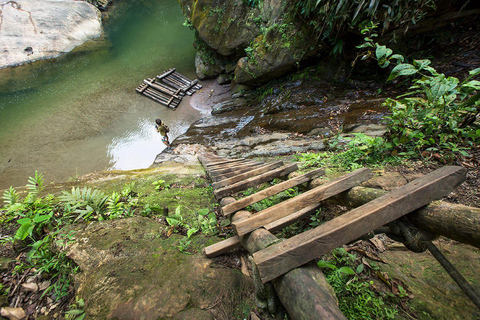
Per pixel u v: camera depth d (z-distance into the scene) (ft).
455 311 5.05
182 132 29.04
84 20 46.62
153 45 44.73
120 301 5.92
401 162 9.79
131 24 50.19
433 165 9.07
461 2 17.35
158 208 9.83
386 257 6.44
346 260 6.55
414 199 4.88
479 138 9.25
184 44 44.47
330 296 4.02
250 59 27.73
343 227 4.58
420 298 5.41
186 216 9.66
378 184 8.56
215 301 5.95
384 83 21.49
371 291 5.75
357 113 18.52
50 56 41.60
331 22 20.06
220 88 35.40
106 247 7.42
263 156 17.97
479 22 18.13
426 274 5.85
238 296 6.05
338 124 18.29
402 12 16.69
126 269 6.72
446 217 4.54
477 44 17.52
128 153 26.63
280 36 25.16
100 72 39.27
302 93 24.40
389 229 5.48
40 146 27.27
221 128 26.07
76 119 30.91
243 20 28.27
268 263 4.39
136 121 30.94
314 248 4.52
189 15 31.86
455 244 6.31
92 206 9.40
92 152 26.66
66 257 7.38
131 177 14.11
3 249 7.99
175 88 35.60
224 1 28.37
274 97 27.37
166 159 21.83
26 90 36.06
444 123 9.82
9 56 39.06
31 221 8.12
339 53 22.93
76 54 42.78
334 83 24.04
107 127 30.01
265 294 5.19
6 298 6.63
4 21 39.83
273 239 5.52
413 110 10.20
